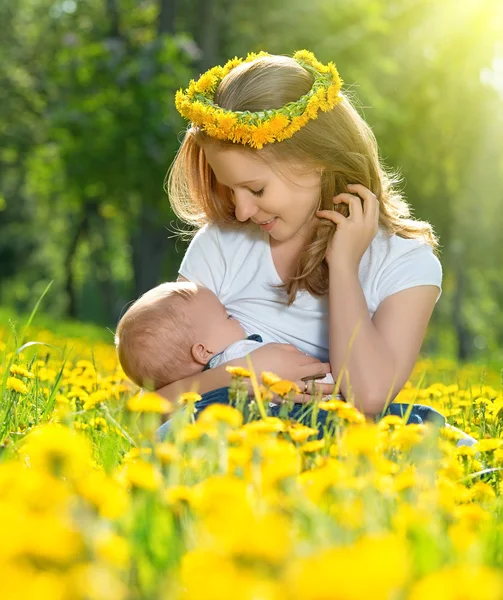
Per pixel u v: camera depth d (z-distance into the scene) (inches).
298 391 93.7
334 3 740.7
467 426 125.0
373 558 33.4
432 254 122.8
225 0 780.6
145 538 50.8
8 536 38.2
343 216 116.3
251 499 53.2
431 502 59.8
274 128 109.7
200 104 112.7
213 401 110.7
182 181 132.3
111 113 692.7
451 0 776.3
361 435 65.2
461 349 1360.7
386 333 114.0
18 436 97.4
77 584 35.8
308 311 123.1
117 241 1359.5
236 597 34.4
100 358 289.4
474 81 775.7
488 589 33.1
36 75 920.3
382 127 733.9
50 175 805.9
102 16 908.6
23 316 603.2
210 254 131.3
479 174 823.1
